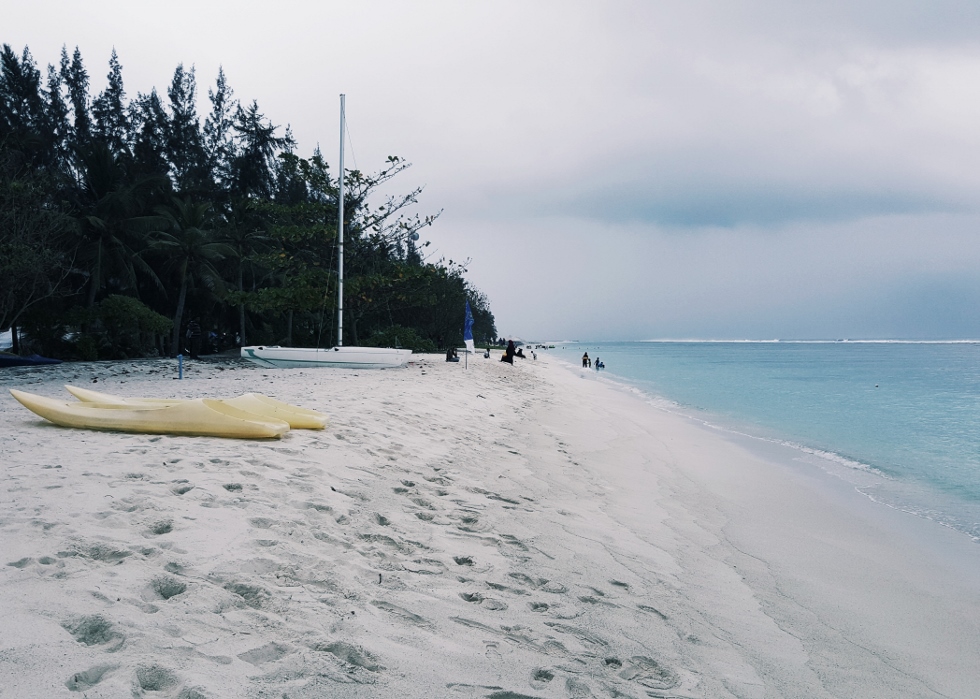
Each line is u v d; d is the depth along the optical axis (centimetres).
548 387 2595
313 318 4484
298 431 882
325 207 3438
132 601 326
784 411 2059
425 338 5538
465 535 551
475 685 299
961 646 429
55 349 3300
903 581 554
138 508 487
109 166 3894
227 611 335
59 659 259
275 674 278
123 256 3669
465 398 1647
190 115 5981
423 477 739
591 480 870
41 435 785
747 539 659
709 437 1431
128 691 244
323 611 353
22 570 348
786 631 436
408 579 431
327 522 518
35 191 3014
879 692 361
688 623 428
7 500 486
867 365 6375
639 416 1809
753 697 338
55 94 5494
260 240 4400
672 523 694
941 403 2347
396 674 298
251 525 478
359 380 1889
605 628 401
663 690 331
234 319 4769
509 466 889
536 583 465
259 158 5597
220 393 1427
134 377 1944
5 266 2677
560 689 310
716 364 6619
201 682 259
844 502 850
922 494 908
